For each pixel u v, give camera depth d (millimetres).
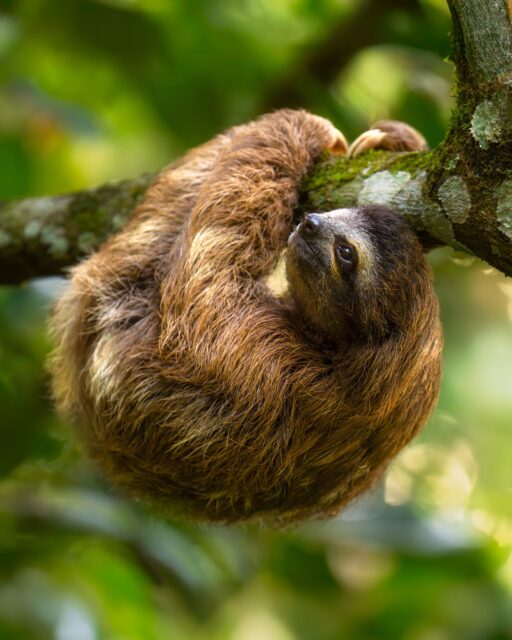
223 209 8266
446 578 11008
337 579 11078
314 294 7980
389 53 12281
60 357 9023
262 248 8289
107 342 8305
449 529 10992
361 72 12516
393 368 7766
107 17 11672
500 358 11406
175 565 10258
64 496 10617
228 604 10859
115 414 8141
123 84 12609
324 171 8492
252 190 8352
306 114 8930
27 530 10383
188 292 8008
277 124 8758
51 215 9766
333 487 8227
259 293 8227
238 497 8180
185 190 8812
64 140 12914
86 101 12938
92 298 8562
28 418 10953
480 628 10992
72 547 10719
